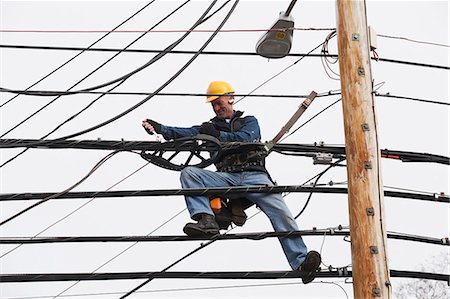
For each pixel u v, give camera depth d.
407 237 18.88
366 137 16.69
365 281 15.84
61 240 17.69
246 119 18.72
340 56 17.36
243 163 18.30
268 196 18.16
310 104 18.69
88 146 18.72
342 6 17.58
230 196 18.08
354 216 16.27
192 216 17.73
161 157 18.75
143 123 17.89
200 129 17.98
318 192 18.52
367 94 17.02
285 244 17.89
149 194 17.77
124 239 17.72
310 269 17.53
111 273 17.31
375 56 18.56
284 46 19.19
